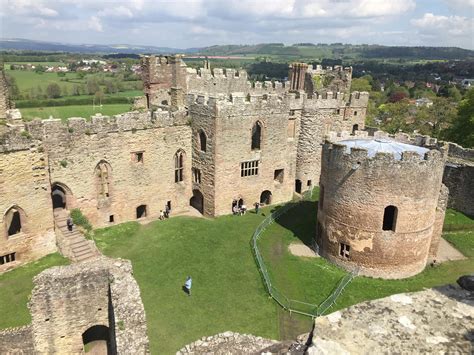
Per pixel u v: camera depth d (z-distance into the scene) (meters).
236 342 14.84
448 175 48.34
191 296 30.22
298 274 33.41
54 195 41.97
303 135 50.38
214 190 43.22
